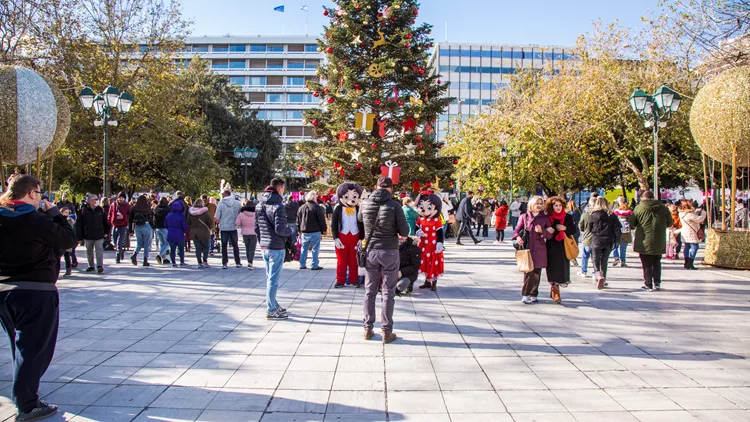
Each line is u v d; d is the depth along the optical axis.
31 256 3.47
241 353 4.91
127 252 15.24
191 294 8.09
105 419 3.43
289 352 4.95
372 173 16.41
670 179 30.34
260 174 47.09
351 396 3.84
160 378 4.21
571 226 7.35
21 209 3.47
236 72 76.75
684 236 11.56
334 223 8.65
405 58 15.93
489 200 26.78
